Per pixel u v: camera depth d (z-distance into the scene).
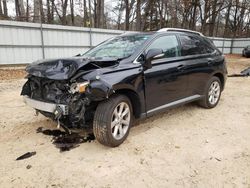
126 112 3.69
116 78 3.38
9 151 3.45
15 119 4.75
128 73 3.57
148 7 26.75
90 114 3.47
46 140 3.79
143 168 3.07
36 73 3.43
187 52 4.86
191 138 3.98
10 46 14.39
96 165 3.12
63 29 16.42
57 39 16.31
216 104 5.77
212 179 2.86
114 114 3.47
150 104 4.04
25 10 26.92
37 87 3.70
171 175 2.93
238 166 3.14
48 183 2.75
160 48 4.28
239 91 7.76
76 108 3.27
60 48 16.58
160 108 4.25
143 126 4.46
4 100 6.35
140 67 3.79
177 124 4.60
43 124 4.45
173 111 5.39
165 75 4.21
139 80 3.74
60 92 3.39
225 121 4.82
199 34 5.51
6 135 4.00
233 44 32.56
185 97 4.85
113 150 3.50
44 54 15.88
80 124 3.42
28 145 3.63
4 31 14.01
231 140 3.93
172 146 3.67
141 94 3.81
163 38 4.41
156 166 3.12
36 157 3.29
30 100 3.67
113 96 3.50
